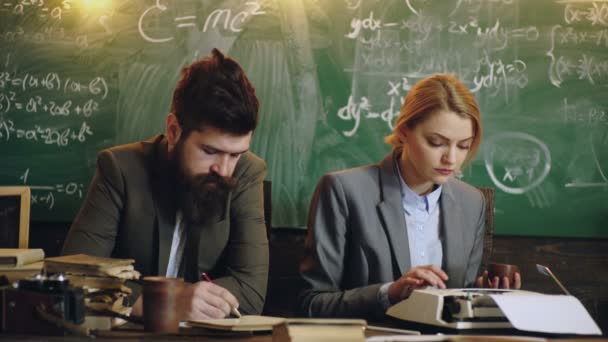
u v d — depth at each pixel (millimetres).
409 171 2348
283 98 3428
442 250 2387
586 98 3447
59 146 3482
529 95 3441
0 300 1626
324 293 2234
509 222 3432
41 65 3492
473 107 2217
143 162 2303
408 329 1885
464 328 1793
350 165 3428
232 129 2082
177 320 1723
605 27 3449
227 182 2156
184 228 2293
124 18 3473
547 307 1770
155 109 3467
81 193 3480
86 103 3477
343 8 3430
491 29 3439
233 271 2281
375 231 2320
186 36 3459
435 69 3439
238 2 3441
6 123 3486
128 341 1581
